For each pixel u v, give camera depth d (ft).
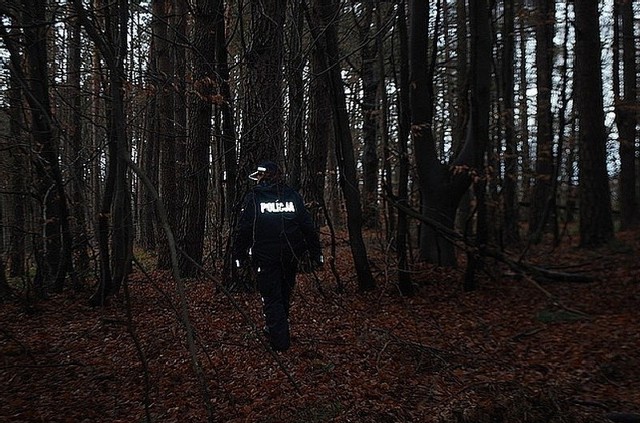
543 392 15.10
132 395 16.22
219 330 21.91
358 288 28.86
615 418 13.84
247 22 31.91
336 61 26.71
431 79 32.35
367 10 30.76
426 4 31.04
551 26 48.83
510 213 44.04
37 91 25.35
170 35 37.04
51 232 31.53
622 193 51.11
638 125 53.42
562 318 23.41
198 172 34.81
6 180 31.07
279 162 25.49
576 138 45.93
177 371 17.79
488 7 32.04
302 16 27.32
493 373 17.40
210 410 10.89
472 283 29.19
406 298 27.32
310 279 31.76
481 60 29.25
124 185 12.70
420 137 32.91
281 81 25.76
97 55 24.13
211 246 37.14
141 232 58.13
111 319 23.48
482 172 28.45
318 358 18.72
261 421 14.15
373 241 38.14
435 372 17.49
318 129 36.17
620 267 32.58
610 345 19.65
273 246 18.79
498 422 14.11
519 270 28.12
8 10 19.58
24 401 15.96
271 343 18.66
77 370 18.37
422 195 34.32
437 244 32.96
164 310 25.48
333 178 53.67
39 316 25.72
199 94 25.79
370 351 19.31
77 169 27.43
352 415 14.32
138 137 44.55
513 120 43.34
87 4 18.48
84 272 31.24
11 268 37.06
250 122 26.78
